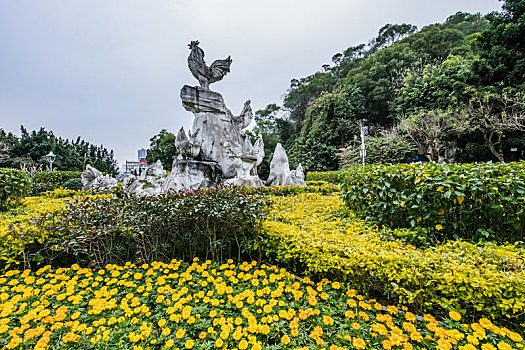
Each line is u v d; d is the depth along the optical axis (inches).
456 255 84.3
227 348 68.3
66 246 109.5
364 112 928.9
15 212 179.0
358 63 1203.9
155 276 105.7
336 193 288.5
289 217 149.6
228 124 358.0
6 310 79.1
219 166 328.5
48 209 182.5
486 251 87.2
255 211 122.4
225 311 82.0
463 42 840.9
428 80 741.9
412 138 666.8
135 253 124.5
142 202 132.0
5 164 824.9
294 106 1262.3
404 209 129.2
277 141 1032.8
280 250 109.8
